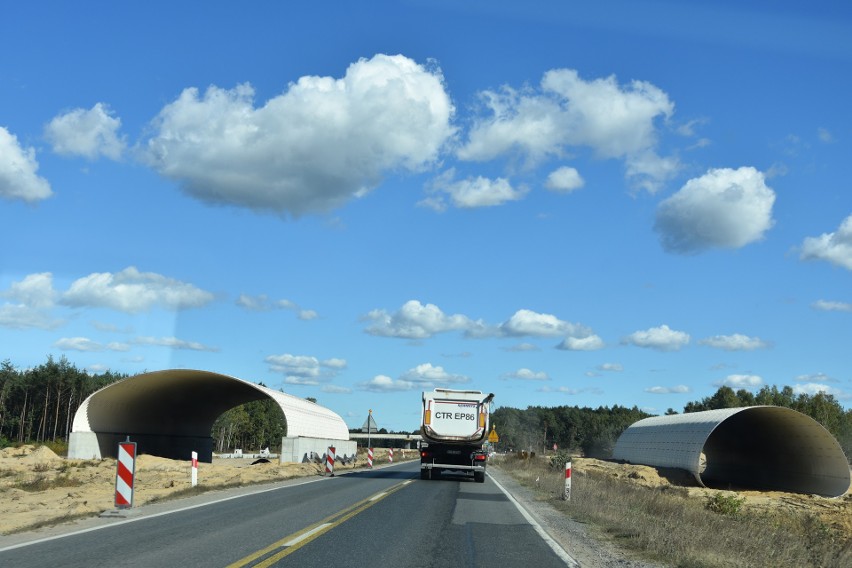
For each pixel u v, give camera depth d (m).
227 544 11.81
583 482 30.11
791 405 104.50
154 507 17.86
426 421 32.53
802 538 17.02
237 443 121.00
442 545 12.57
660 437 53.97
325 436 61.53
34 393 96.88
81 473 34.25
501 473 46.22
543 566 10.96
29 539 12.26
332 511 17.41
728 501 25.30
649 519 17.56
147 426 56.53
